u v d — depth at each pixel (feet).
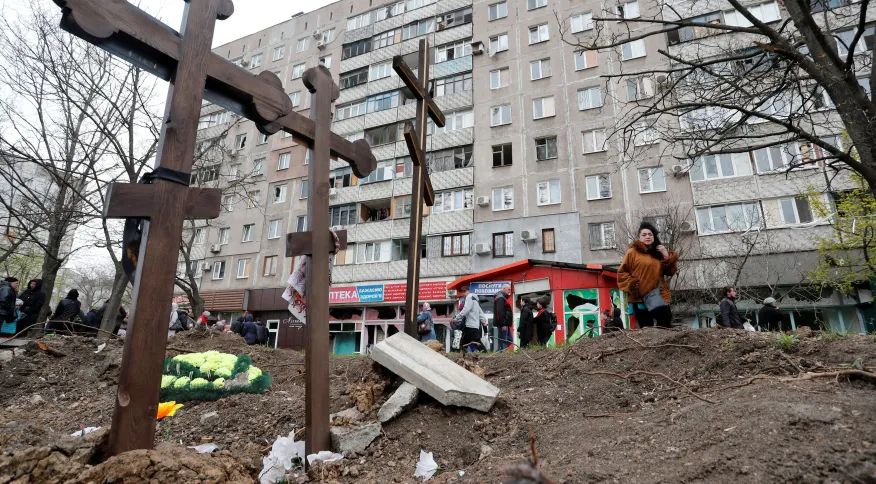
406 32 104.17
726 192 66.85
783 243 61.67
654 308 18.49
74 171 38.73
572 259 74.18
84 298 164.76
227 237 107.45
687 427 9.65
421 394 13.82
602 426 11.05
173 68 10.34
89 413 17.75
